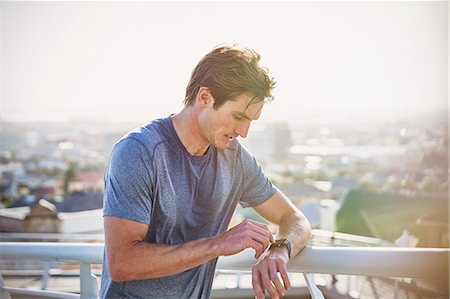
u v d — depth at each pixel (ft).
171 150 3.34
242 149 3.78
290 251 3.44
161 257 3.13
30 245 3.87
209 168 3.49
